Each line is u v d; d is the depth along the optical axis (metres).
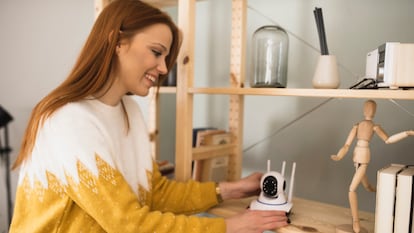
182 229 0.82
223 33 1.49
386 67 0.77
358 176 0.86
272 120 1.39
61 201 0.81
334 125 1.25
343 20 1.21
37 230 0.83
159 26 0.88
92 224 0.84
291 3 1.31
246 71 1.43
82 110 0.83
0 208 1.85
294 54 1.31
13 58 1.86
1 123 1.87
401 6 1.11
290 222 0.95
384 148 1.16
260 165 1.43
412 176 0.77
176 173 1.12
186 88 1.08
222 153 1.25
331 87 0.94
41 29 1.82
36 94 1.85
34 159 0.84
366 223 0.95
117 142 0.92
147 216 0.81
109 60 0.84
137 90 0.90
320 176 1.29
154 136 1.57
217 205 1.10
